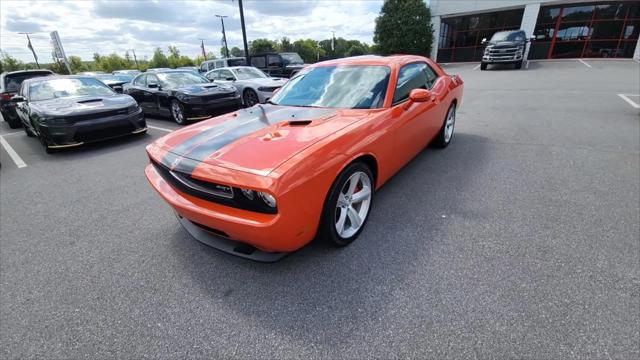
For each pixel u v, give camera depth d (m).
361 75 3.23
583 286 1.94
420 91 2.97
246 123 2.67
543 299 1.86
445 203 3.07
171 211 3.31
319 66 3.65
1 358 1.74
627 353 1.53
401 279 2.10
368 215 2.71
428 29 23.52
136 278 2.30
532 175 3.60
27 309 2.07
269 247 1.99
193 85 8.09
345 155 2.21
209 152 2.17
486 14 23.17
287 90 3.52
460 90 4.98
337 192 2.21
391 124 2.77
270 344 1.71
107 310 2.02
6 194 4.02
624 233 2.44
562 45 20.80
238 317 1.90
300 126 2.49
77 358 1.71
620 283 1.95
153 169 2.71
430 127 3.79
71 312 2.02
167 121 8.71
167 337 1.80
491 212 2.86
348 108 2.90
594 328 1.66
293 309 1.93
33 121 5.72
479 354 1.57
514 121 6.17
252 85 9.34
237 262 2.40
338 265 2.27
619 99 7.56
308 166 1.95
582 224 2.59
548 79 12.12
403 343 1.66
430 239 2.51
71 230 3.03
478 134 5.43
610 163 3.81
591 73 13.29
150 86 8.48
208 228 2.20
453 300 1.90
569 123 5.75
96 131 5.81
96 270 2.42
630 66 15.16
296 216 1.92
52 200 3.75
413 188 3.43
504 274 2.08
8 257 2.65
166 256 2.54
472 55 24.55
